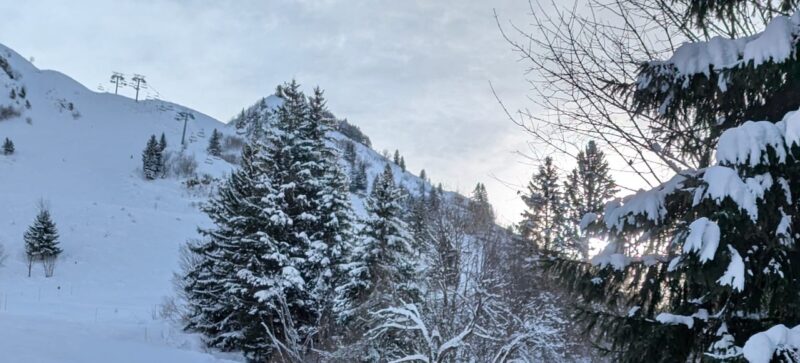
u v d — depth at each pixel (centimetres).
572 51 504
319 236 1972
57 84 12250
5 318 1664
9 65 10844
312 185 2019
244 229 1942
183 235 5525
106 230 5106
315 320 1720
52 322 1822
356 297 1577
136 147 9562
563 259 507
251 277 1781
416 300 1390
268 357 1755
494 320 1034
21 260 4131
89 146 8925
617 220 455
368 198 1738
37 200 5472
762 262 382
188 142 10988
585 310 500
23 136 8412
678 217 453
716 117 469
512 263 1252
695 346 433
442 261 1198
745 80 388
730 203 341
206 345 1970
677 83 452
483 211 1397
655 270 459
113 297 3584
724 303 425
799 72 353
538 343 1024
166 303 2836
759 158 326
